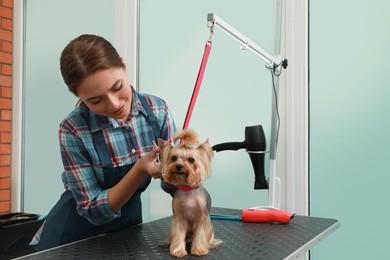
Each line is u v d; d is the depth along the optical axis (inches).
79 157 50.4
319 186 77.6
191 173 40.0
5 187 117.4
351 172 75.2
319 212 77.7
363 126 74.2
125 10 99.0
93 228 56.2
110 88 43.9
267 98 82.4
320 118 77.6
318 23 77.4
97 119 51.7
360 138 74.5
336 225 55.9
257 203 82.7
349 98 75.2
